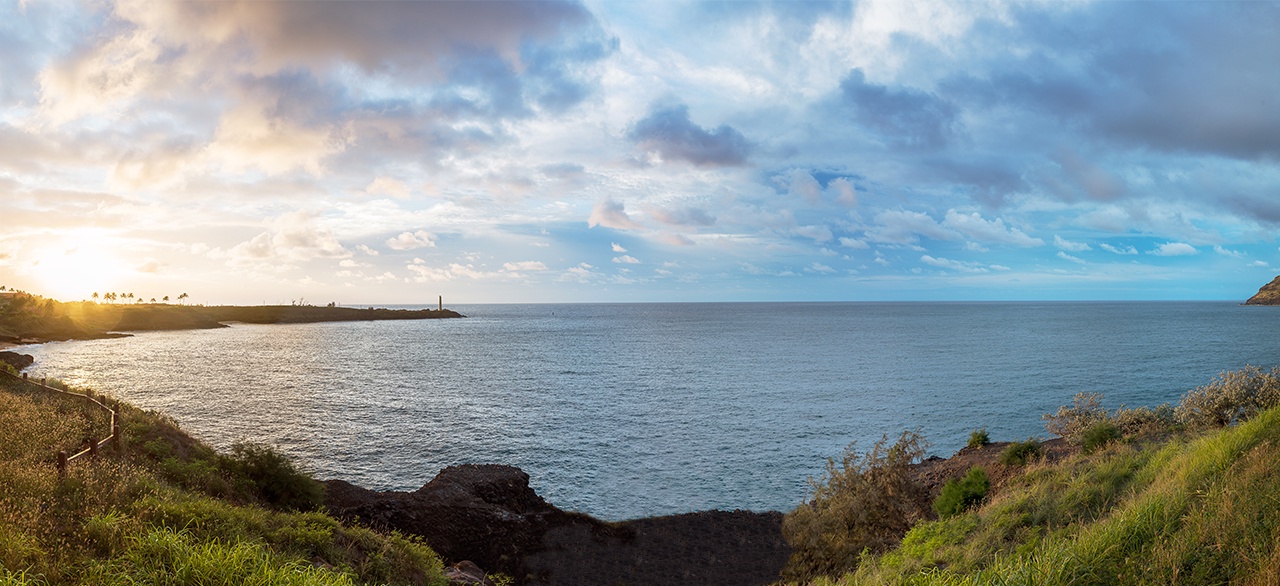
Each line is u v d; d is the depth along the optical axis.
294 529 12.69
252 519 12.34
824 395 72.19
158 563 8.34
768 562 25.30
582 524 28.42
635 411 62.91
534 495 30.92
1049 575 7.67
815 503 31.42
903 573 11.64
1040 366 96.06
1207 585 6.79
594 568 24.17
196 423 54.56
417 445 47.94
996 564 8.68
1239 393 23.34
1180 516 8.38
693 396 72.69
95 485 11.84
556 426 55.47
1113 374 84.44
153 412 27.89
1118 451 18.47
